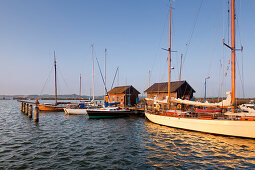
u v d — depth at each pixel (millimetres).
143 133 17688
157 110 24125
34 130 19375
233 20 16422
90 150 12352
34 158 10742
